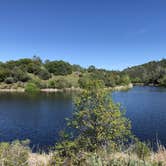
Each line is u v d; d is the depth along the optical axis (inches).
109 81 3860.7
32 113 1621.6
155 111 1612.9
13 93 3208.7
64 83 3722.9
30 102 2234.3
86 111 294.8
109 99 299.3
